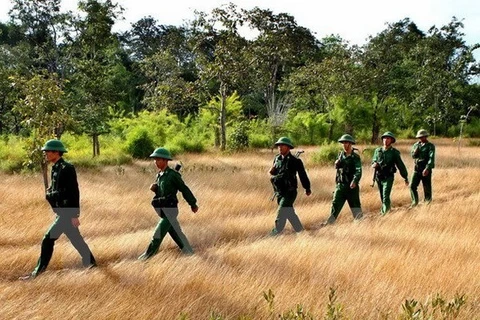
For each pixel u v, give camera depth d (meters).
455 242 6.92
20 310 4.49
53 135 12.59
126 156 22.47
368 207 11.49
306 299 4.67
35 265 6.80
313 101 43.38
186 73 55.38
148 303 4.63
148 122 30.75
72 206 6.47
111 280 5.47
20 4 23.33
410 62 52.00
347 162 9.46
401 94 50.16
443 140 45.06
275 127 35.47
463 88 53.94
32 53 29.02
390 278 5.32
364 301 4.59
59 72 24.48
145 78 56.19
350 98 38.56
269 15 29.70
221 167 18.22
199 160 22.14
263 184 13.15
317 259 6.05
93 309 4.49
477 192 13.12
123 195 11.66
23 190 12.16
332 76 38.94
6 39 38.59
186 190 7.16
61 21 23.64
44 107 12.42
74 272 6.02
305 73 40.53
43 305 4.57
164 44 64.06
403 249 6.57
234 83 30.08
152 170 17.41
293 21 31.69
